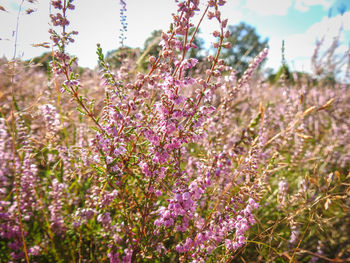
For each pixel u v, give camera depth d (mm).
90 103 2061
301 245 2646
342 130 5238
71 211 3021
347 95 5645
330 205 2299
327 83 6273
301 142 3746
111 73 2010
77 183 3053
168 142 2053
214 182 2350
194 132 2059
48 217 2846
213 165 2064
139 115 2064
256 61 3049
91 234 2789
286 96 4352
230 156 2203
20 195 2662
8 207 2664
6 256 2570
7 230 2555
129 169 2207
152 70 1959
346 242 2531
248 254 2646
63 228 2793
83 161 2332
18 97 3623
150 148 2068
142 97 2068
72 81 1997
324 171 3578
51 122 2621
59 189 2812
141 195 2762
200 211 2711
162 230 2248
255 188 2109
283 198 2492
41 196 3029
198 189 1924
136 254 2299
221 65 2021
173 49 1897
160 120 2020
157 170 2129
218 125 3195
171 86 1878
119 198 2385
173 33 1853
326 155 4047
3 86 3072
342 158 3828
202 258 2119
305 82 5637
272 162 2135
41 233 2834
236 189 2178
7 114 2881
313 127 5656
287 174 3613
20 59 2078
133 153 2256
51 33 1944
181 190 1927
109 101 2061
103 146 2061
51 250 2709
